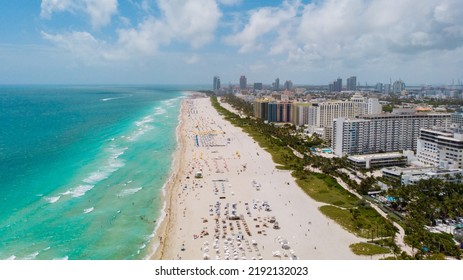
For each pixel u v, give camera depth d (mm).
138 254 139125
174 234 154250
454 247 135250
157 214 176375
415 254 129875
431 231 155125
